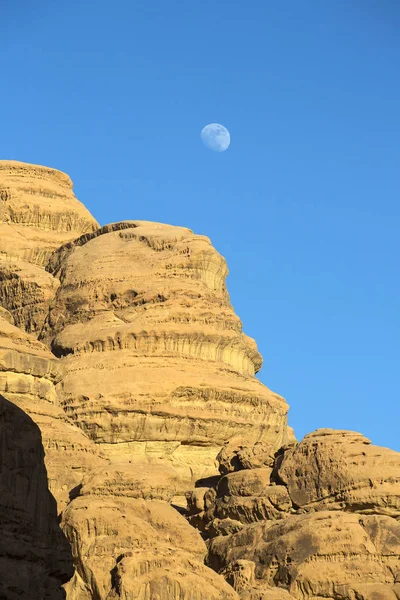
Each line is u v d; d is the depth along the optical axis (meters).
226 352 141.12
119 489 111.00
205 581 103.69
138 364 136.00
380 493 114.38
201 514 120.50
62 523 106.50
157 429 133.25
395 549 111.06
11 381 119.94
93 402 132.88
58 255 153.88
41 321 145.00
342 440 117.69
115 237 149.25
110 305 142.00
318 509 115.62
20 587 84.25
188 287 142.00
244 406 137.88
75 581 104.12
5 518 85.19
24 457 87.44
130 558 103.06
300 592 109.00
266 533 113.81
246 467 121.62
